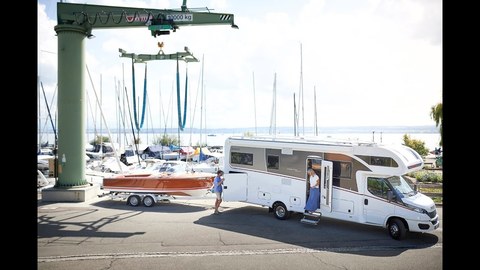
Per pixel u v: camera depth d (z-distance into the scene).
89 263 8.38
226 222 12.50
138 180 15.12
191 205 15.45
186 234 10.91
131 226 11.77
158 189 15.06
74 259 8.63
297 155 12.69
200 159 32.53
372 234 11.26
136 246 9.69
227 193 13.80
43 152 35.59
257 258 8.88
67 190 15.67
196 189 15.35
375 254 9.30
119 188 15.25
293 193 12.71
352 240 10.57
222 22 15.15
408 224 10.49
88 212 13.77
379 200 11.02
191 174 16.25
